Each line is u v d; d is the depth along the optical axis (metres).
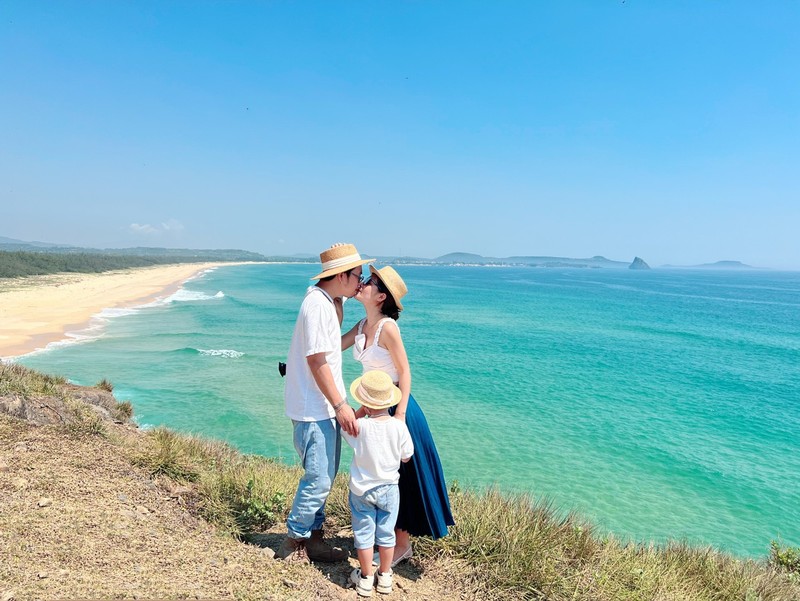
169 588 2.66
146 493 4.09
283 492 4.47
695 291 140.25
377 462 3.23
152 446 5.43
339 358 3.37
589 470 14.19
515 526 4.32
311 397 3.32
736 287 173.12
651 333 47.22
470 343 38.12
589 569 4.11
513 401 21.36
